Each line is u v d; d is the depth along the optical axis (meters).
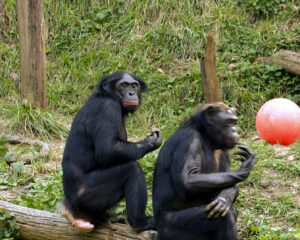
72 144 8.60
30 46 15.66
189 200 7.83
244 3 19.92
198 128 8.05
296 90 16.52
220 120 7.85
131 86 9.23
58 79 17.97
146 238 8.12
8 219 8.87
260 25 18.77
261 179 11.61
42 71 15.85
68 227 8.55
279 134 8.15
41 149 13.60
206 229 7.59
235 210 8.21
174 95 16.72
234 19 19.12
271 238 9.02
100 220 8.56
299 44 17.91
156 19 19.64
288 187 11.29
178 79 17.28
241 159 7.66
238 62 17.67
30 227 8.77
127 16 19.64
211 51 12.82
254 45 18.16
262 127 8.33
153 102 16.52
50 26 20.12
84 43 19.14
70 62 18.52
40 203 10.03
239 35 18.66
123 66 17.81
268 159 12.63
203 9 19.73
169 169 7.90
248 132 15.14
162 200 7.91
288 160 12.61
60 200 9.77
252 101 16.14
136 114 16.12
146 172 11.68
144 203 8.34
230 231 7.49
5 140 13.01
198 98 16.72
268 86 16.59
